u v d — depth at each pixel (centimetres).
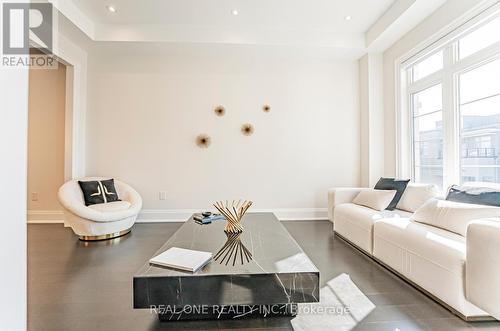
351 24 382
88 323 156
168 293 139
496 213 186
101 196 359
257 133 441
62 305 176
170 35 382
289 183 444
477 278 149
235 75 438
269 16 361
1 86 59
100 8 340
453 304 163
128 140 426
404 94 377
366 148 428
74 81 396
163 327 153
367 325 154
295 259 162
